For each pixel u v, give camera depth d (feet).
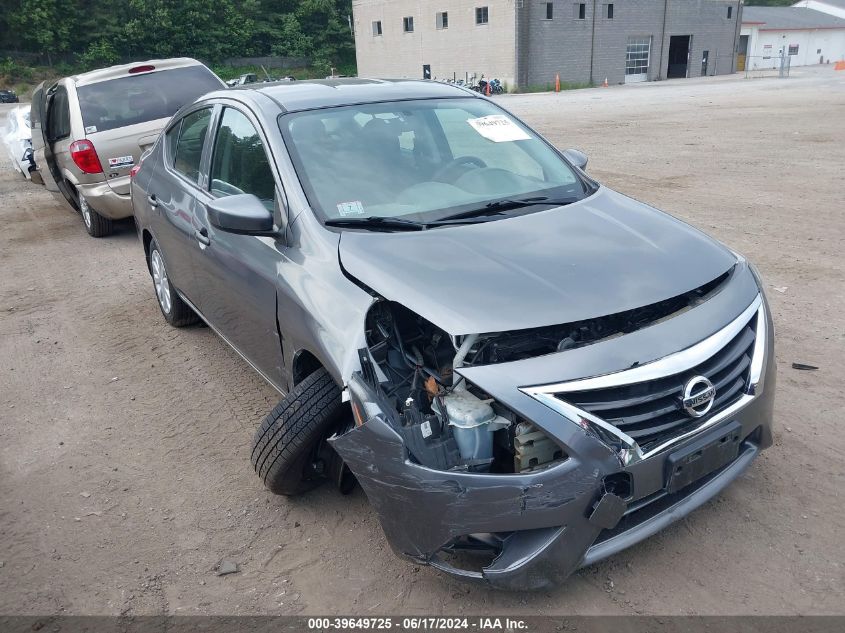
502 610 9.28
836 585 9.27
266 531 11.24
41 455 13.92
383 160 12.38
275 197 11.93
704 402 8.82
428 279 9.36
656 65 163.53
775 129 52.19
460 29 152.05
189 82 29.40
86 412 15.49
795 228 25.17
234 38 216.33
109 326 20.47
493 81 141.08
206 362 17.62
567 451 8.18
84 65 198.49
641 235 10.80
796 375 14.75
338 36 228.43
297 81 15.43
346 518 11.41
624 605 9.19
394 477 8.55
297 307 10.50
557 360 8.43
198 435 14.26
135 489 12.60
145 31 204.44
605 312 8.75
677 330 8.96
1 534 11.62
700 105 76.33
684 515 9.25
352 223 11.04
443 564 8.73
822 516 10.53
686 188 32.76
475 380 8.35
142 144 27.55
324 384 10.32
